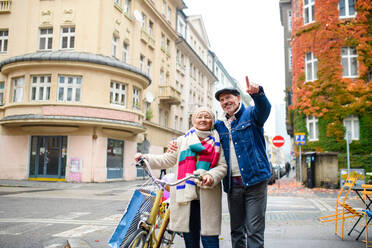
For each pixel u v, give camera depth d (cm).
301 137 1747
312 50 1922
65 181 1902
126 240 281
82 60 1867
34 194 1210
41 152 1981
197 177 280
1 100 2136
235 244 324
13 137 2027
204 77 4469
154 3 2770
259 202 309
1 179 1978
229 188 318
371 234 550
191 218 320
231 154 321
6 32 2219
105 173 1983
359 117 1789
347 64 1861
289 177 3862
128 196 1220
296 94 1986
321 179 1714
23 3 2134
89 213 775
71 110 1844
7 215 730
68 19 2028
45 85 1919
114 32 2138
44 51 2072
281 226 628
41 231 561
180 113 3453
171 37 3212
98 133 1947
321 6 1897
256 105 304
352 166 1744
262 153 317
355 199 1151
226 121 330
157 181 300
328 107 1827
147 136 2580
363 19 1833
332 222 675
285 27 3056
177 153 332
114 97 2042
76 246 418
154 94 2766
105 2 2052
